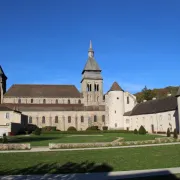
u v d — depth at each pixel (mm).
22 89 113812
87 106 108750
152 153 30266
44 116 101312
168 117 72812
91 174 19609
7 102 109812
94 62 118688
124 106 101125
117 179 17938
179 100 62594
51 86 118000
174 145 37969
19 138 59188
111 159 26172
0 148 35562
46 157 28344
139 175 18922
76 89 119125
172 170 20406
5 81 121500
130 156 28094
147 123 84562
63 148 36938
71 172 20422
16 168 21953
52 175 19359
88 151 33375
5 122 80812
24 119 97562
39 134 75562
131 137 57594
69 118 103125
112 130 87312
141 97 140625
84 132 82812
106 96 104438
